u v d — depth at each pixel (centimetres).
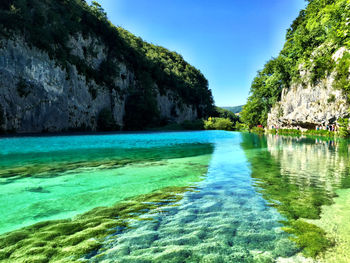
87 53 4856
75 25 4616
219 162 861
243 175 622
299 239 263
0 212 363
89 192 476
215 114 10569
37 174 654
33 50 3438
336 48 2602
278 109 3791
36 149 1329
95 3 5941
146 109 5997
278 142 1755
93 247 251
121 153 1166
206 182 552
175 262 220
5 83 3097
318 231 282
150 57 7950
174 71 9344
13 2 3409
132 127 5750
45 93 3572
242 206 378
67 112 3991
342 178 567
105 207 385
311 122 2869
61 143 1739
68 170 713
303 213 343
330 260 220
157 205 392
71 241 264
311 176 593
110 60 5538
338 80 2384
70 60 4131
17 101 3234
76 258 228
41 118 3562
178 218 332
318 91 2738
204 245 253
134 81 6538
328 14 2820
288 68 3494
